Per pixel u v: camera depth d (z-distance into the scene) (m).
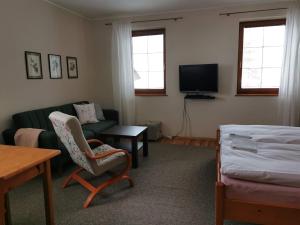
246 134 2.72
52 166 2.96
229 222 2.05
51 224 1.79
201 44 4.47
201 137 4.75
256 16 4.12
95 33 5.10
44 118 3.53
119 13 4.66
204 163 3.43
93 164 2.37
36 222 2.08
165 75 4.79
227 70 4.40
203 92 4.59
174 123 4.88
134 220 2.09
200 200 2.41
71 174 2.87
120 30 4.75
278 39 4.17
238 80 4.41
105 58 5.12
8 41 3.15
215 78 4.37
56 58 4.07
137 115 5.08
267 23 4.14
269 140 2.47
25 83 3.45
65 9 4.27
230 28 4.28
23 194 2.56
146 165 3.38
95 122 4.27
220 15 4.29
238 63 4.34
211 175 3.02
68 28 4.39
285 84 4.02
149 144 4.43
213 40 4.40
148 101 4.97
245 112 4.43
